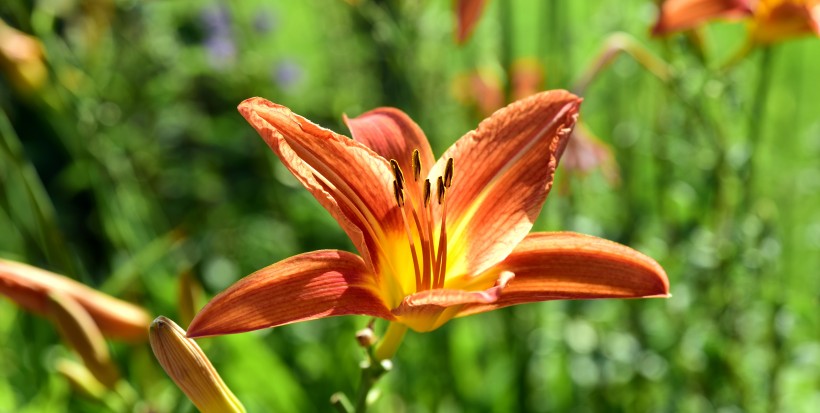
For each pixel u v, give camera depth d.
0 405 0.48
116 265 0.58
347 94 0.70
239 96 0.73
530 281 0.33
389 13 0.55
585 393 0.53
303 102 0.74
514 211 0.34
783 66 0.65
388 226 0.34
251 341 0.48
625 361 0.52
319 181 0.32
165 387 0.48
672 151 0.53
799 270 0.65
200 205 0.72
